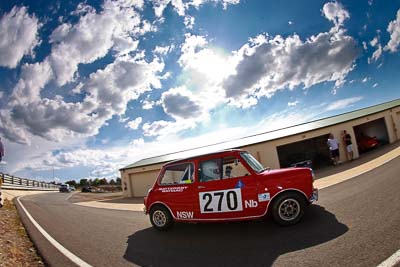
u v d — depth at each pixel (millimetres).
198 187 5863
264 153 18016
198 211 5812
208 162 5941
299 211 5238
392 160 12094
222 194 5594
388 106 21609
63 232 7625
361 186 8008
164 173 6508
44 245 6262
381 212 5121
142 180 20953
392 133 19969
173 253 4812
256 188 5363
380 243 3768
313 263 3549
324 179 11586
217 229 5902
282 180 5301
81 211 12500
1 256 5281
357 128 23359
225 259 4184
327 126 18125
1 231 7652
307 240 4383
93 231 7465
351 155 16906
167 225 6328
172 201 6160
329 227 4809
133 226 7621
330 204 6473
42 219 10289
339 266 3342
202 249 4797
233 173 5656
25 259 5332
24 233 7832
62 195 30875
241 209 5414
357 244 3881
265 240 4719
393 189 6703
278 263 3729
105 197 23234
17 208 14430
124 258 4867
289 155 20750
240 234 5281
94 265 4660
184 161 6230
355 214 5309
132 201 16609
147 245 5496
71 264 4809
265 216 5863
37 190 43531
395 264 3135
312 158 20422
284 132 20594
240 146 18438
